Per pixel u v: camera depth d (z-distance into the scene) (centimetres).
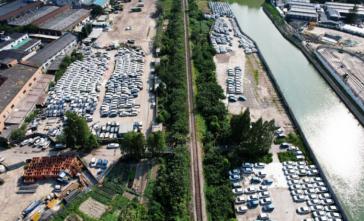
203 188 11856
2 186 11881
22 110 15575
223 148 13588
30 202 11319
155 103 16400
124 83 17912
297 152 13325
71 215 10800
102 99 16850
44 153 13412
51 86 17838
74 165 12481
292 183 12050
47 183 12006
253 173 12500
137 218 10725
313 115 16275
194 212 10962
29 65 18438
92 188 11819
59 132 14388
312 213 10994
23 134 13862
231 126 13588
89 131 13488
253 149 12850
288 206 11275
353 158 13700
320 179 12181
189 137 14212
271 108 16225
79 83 17975
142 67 19825
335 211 11081
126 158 13012
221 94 16712
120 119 15338
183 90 17038
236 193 11669
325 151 14050
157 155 13088
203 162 12950
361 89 17350
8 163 12875
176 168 12119
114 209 11050
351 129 15350
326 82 19000
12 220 10712
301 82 19100
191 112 15875
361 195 12012
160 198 11250
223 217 10712
